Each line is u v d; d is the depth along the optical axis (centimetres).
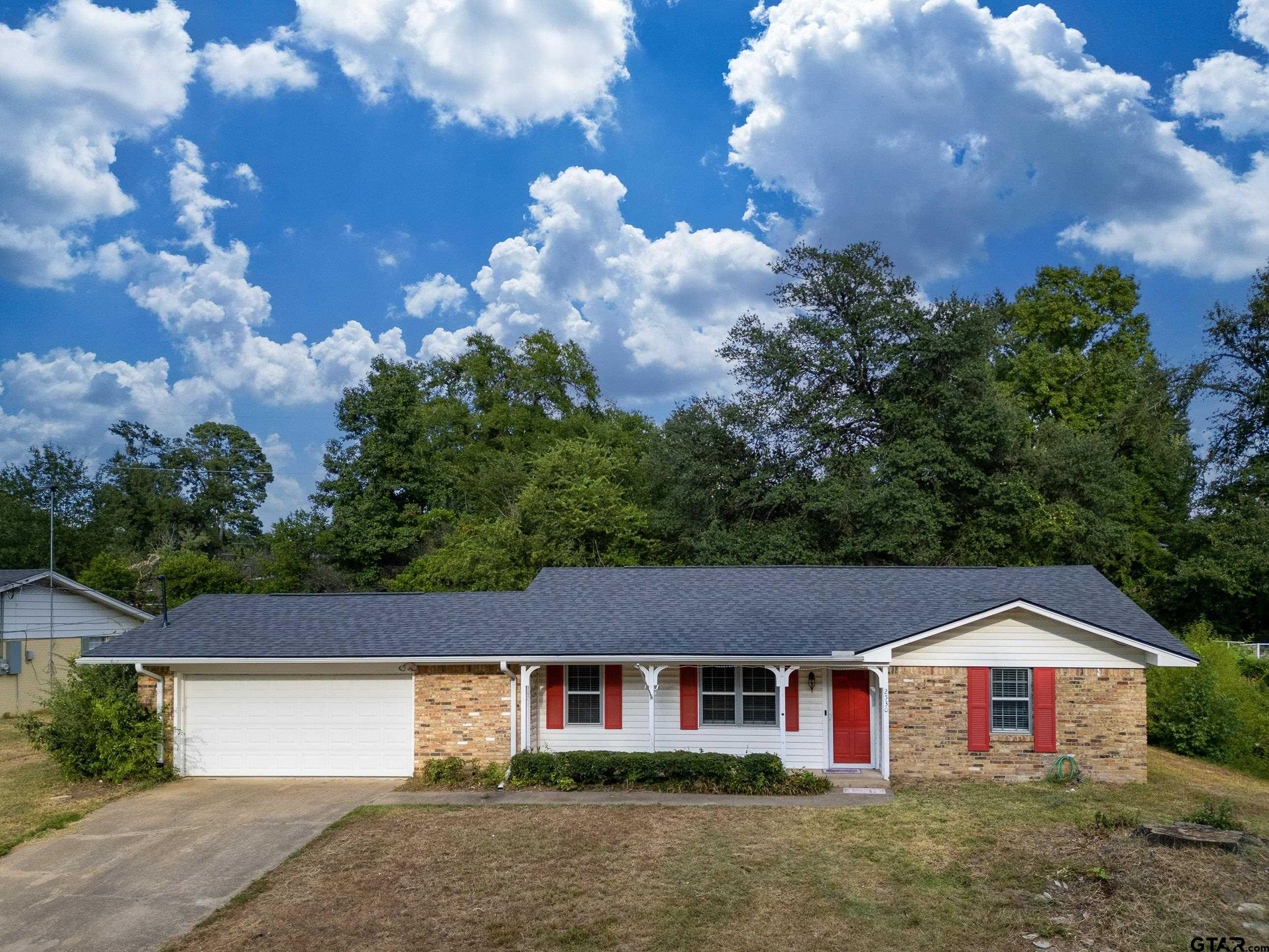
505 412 4891
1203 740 2011
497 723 1692
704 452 3369
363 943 963
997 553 3053
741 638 1683
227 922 1028
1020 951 898
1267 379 3438
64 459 6081
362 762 1730
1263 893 965
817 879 1103
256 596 2067
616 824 1345
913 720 1639
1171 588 3362
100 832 1373
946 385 3036
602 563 3250
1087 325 4116
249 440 6731
